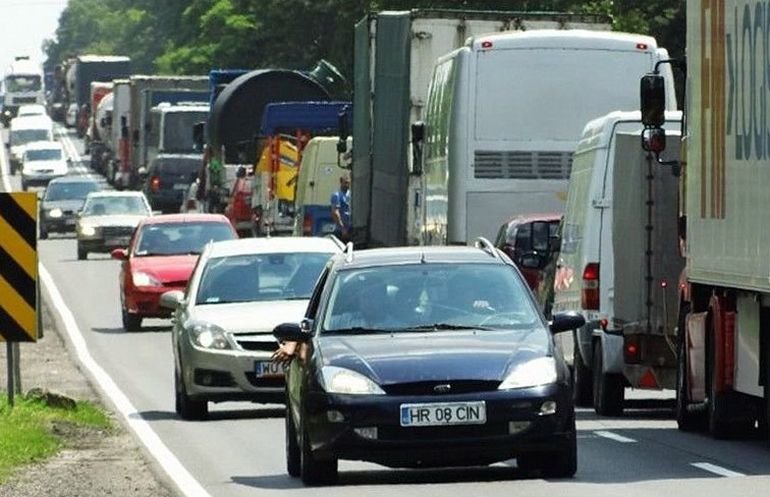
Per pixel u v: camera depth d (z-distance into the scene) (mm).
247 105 110938
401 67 70062
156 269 76438
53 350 69000
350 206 81812
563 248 50562
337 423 31016
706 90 39375
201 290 48125
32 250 42656
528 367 31156
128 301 76500
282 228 104812
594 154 47781
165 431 43156
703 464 34125
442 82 63156
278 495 30578
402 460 30906
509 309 33219
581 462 34531
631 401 50188
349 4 169625
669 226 45969
